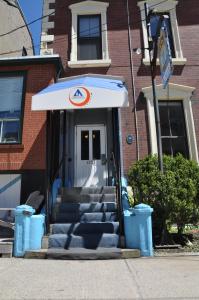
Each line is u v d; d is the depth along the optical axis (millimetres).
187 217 7785
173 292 4352
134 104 11188
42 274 5438
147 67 11562
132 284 4758
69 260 6746
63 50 12039
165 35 7656
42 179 9750
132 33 12086
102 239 7566
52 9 12523
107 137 11070
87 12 12508
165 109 11219
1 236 8438
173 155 10828
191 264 6102
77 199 9445
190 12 12328
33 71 10727
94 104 8219
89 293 4355
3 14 16109
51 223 8391
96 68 11695
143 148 10805
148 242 7129
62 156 10492
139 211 7270
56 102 8266
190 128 10883
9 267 6016
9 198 9859
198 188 7879
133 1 12516
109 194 9508
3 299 4141
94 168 10914
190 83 11414
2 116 10484
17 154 9992
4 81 10750
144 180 7996
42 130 10133
